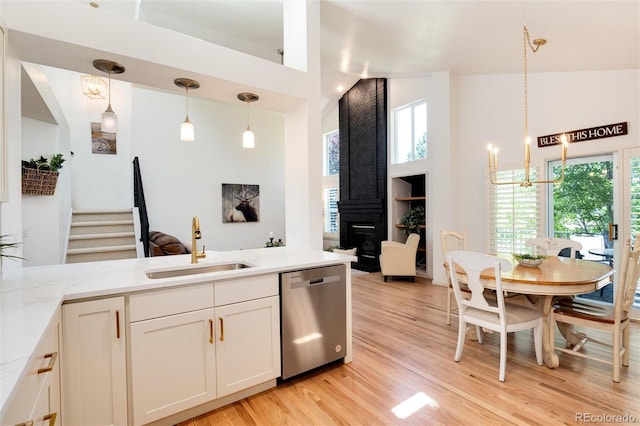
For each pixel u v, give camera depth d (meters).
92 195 5.94
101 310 1.60
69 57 2.02
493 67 4.30
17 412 0.86
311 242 3.06
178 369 1.81
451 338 3.09
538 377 2.34
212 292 1.93
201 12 3.84
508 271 2.39
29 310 1.31
